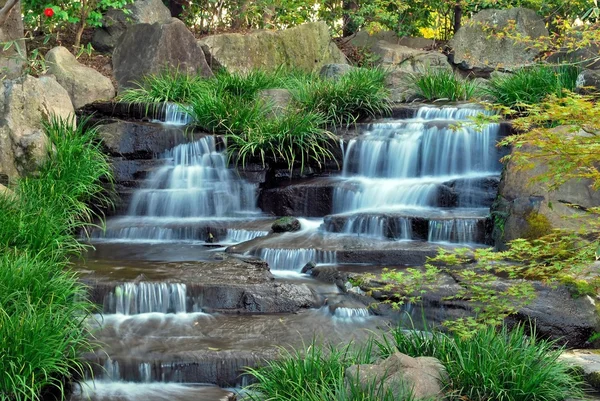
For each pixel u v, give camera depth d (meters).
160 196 11.20
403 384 5.46
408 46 18.78
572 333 7.14
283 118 12.07
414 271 6.45
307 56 16.91
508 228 8.70
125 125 11.97
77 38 15.09
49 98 11.63
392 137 11.78
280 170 11.76
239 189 11.40
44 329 6.27
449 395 5.57
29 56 14.62
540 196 8.63
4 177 10.49
